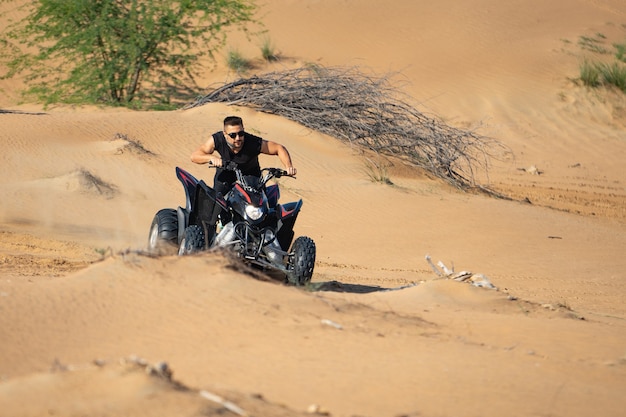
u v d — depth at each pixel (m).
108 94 102.00
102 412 11.69
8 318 18.34
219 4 103.44
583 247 50.41
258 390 14.84
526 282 39.72
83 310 19.16
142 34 99.12
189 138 68.25
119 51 98.44
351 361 17.08
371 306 22.80
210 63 117.31
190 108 81.00
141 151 61.97
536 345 20.30
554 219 58.31
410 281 35.94
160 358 16.61
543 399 15.53
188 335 18.12
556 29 132.50
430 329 20.72
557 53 122.50
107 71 98.00
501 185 76.62
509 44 125.06
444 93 109.94
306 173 63.88
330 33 127.19
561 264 45.41
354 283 33.34
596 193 76.75
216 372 15.84
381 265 42.09
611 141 101.06
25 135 63.09
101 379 12.75
